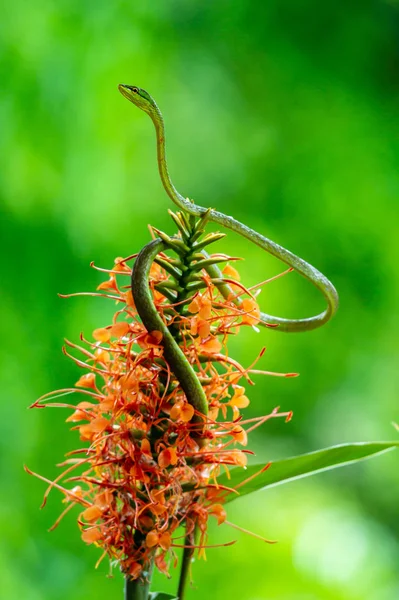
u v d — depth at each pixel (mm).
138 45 4484
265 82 5090
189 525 1620
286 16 4848
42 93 3936
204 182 5094
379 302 5109
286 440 5348
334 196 5016
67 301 4012
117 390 1601
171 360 1575
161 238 1586
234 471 1666
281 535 4516
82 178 4074
